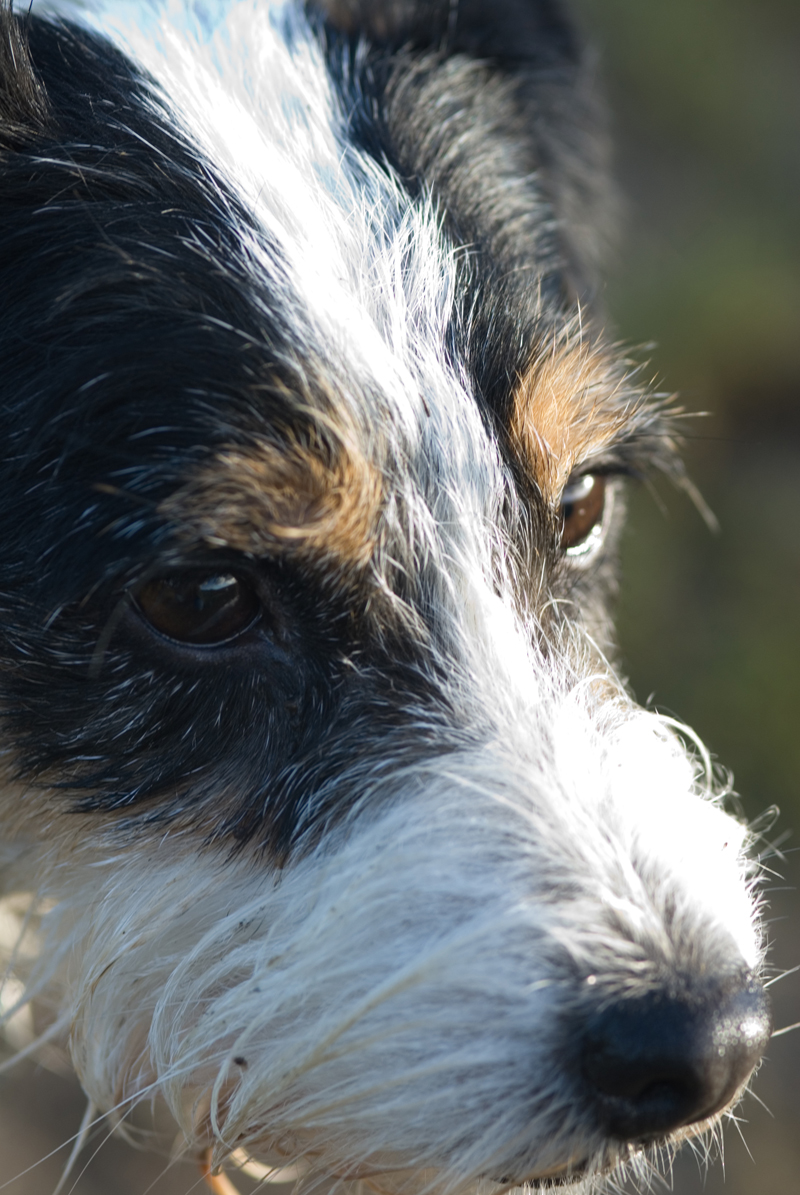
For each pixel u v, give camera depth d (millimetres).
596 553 688
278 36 697
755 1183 748
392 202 661
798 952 832
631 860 622
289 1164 651
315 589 631
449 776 626
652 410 691
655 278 1216
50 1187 730
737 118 1476
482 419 649
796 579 1054
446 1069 613
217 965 635
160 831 635
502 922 614
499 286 662
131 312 635
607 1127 612
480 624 641
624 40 1497
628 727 646
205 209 648
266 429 625
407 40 720
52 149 650
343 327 640
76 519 628
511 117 733
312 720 633
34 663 632
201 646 630
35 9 674
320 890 625
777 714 959
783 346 1175
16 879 679
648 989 609
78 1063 661
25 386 639
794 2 1604
